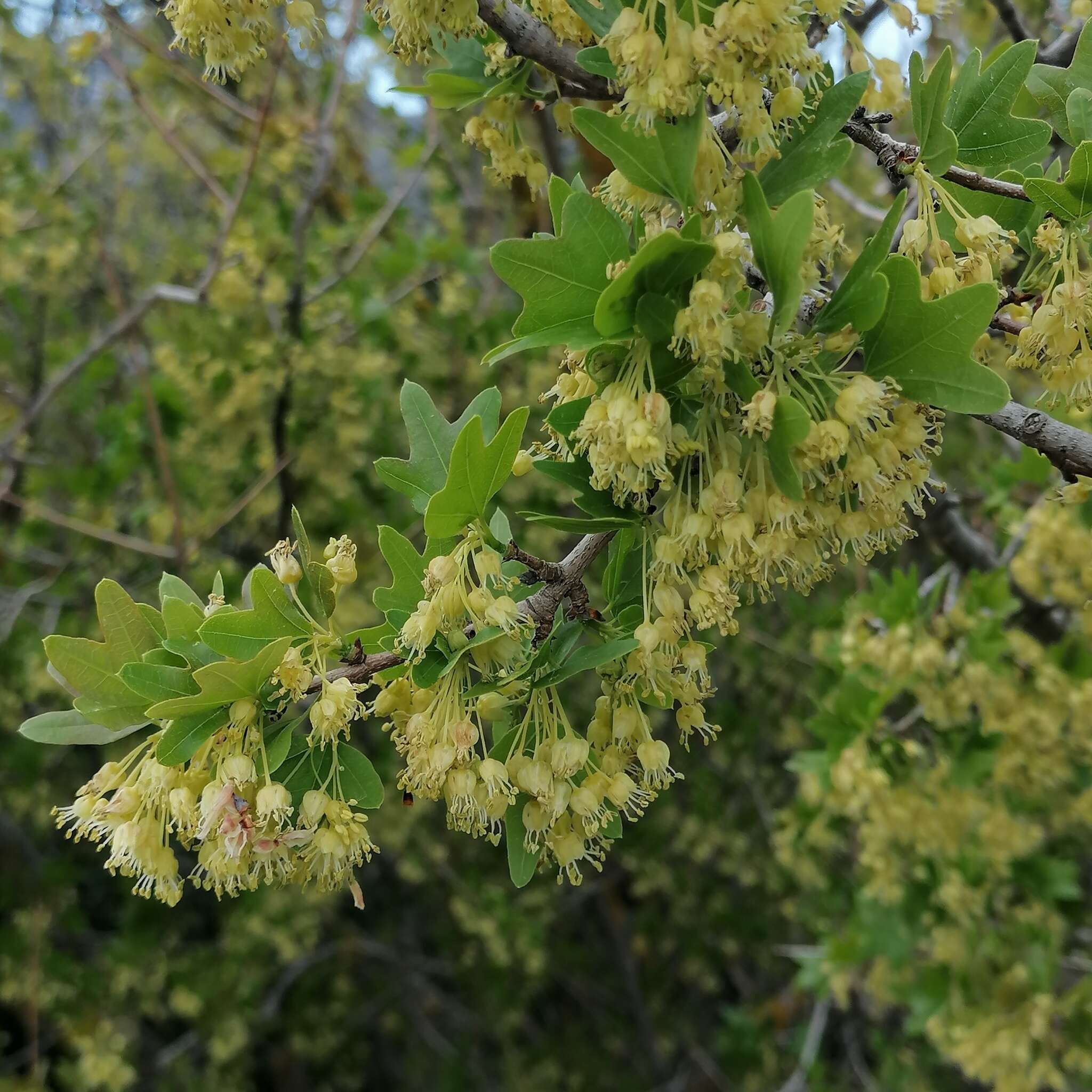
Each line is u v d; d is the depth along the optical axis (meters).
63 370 6.20
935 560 5.40
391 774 6.24
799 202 1.29
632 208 1.49
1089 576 3.16
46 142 7.32
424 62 1.96
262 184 6.14
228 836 1.51
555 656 1.62
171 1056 7.21
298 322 5.16
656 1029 8.20
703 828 6.48
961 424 5.50
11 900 6.80
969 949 3.81
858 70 1.78
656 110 1.35
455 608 1.54
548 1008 8.78
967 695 3.30
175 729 1.55
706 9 1.32
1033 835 3.59
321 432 5.35
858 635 3.56
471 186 7.04
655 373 1.43
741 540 1.45
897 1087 6.16
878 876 3.79
